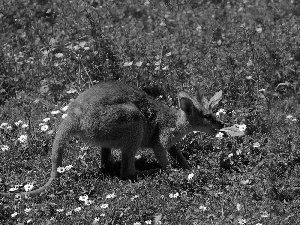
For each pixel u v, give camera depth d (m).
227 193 9.09
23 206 8.80
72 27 14.62
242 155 10.05
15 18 15.89
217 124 10.41
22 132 10.79
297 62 12.71
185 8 16.53
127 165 9.85
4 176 9.66
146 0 16.97
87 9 15.61
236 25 14.64
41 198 9.04
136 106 9.98
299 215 8.47
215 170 9.54
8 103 12.23
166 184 9.27
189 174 9.31
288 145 10.03
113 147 9.76
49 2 16.80
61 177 9.44
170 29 14.96
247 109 11.22
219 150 10.13
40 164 9.98
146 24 15.49
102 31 14.12
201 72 12.62
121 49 13.13
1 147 10.16
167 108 10.37
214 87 12.06
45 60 13.37
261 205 8.70
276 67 12.67
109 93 9.70
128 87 10.06
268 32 14.02
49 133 10.63
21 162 10.04
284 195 9.05
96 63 12.79
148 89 12.35
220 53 13.12
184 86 12.23
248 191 9.02
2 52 13.52
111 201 8.81
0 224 8.49
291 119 11.02
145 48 13.40
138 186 9.19
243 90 11.99
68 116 9.57
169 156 10.62
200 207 8.52
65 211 8.66
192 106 10.21
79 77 12.51
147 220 8.52
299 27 14.22
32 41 14.59
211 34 14.12
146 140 10.26
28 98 12.34
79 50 12.93
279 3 16.17
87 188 9.25
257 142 10.09
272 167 9.46
